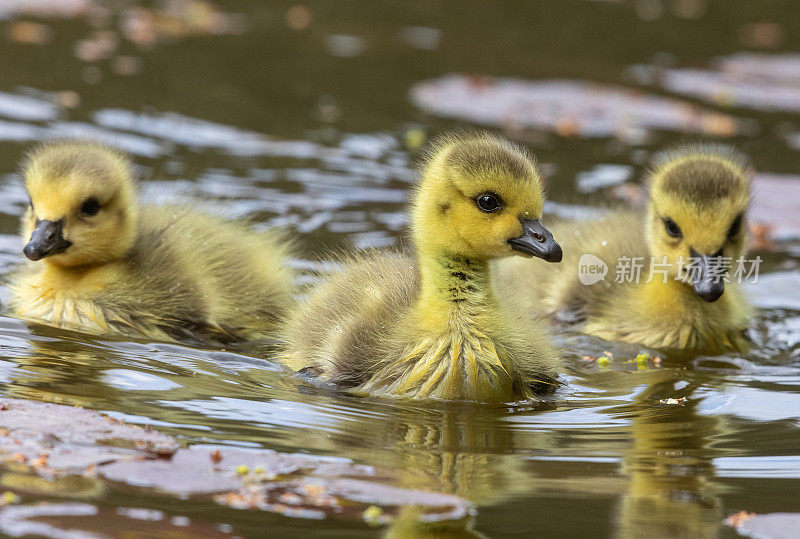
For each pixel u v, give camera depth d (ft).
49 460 28.37
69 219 42.32
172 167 58.03
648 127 70.54
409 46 85.30
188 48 79.82
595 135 68.39
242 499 27.12
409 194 40.83
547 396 37.76
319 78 75.82
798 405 37.37
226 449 30.12
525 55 85.15
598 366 42.29
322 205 55.26
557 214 55.21
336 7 95.66
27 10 85.46
